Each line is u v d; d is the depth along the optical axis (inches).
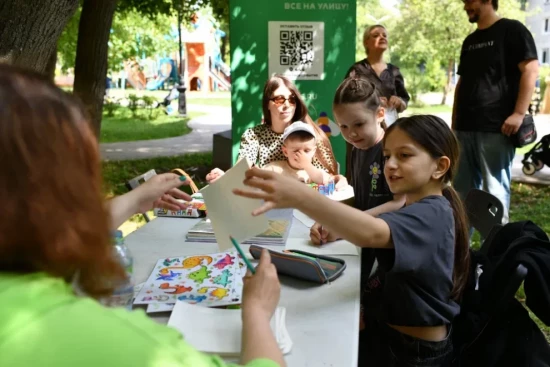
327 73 182.4
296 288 68.0
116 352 26.0
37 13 111.5
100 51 207.3
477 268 80.2
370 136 94.3
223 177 61.6
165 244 86.3
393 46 681.6
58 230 27.3
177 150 425.4
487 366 70.7
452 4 625.6
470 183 171.8
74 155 28.7
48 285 27.9
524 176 308.8
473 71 165.0
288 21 179.3
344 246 84.4
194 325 55.9
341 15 179.0
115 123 605.6
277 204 56.6
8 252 27.5
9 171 26.8
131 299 60.5
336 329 56.6
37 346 25.2
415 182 69.6
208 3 335.9
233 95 184.9
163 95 967.6
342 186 120.5
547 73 585.6
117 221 67.4
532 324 71.6
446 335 70.9
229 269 72.5
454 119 174.7
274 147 138.6
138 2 331.0
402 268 61.7
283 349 51.3
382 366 72.6
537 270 67.4
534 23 780.0
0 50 110.4
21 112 27.6
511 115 159.6
